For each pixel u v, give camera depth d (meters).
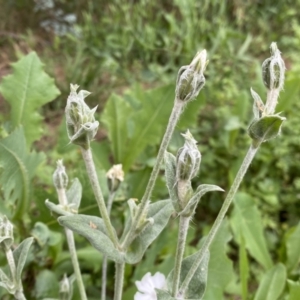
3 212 0.24
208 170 0.47
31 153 0.24
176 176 0.12
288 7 0.81
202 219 0.46
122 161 0.32
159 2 0.76
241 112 0.46
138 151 0.32
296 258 0.28
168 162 0.13
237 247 0.43
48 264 0.27
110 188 0.19
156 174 0.13
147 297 0.17
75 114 0.12
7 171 0.23
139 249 0.15
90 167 0.13
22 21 0.87
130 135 0.33
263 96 0.42
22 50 0.77
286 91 0.42
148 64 0.63
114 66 0.63
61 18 0.87
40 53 0.76
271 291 0.24
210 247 0.23
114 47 0.65
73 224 0.14
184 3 0.63
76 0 0.85
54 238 0.24
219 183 0.47
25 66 0.27
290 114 0.50
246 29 0.80
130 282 0.28
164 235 0.27
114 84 0.65
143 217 0.14
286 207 0.47
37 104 0.27
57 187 0.16
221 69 0.57
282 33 0.80
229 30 0.65
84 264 0.27
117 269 0.15
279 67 0.12
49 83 0.27
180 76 0.12
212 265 0.23
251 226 0.29
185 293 0.15
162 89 0.31
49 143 0.54
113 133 0.33
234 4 0.79
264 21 0.77
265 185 0.46
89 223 0.15
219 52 0.60
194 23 0.63
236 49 0.69
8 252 0.15
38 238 0.24
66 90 0.62
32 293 0.24
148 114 0.32
